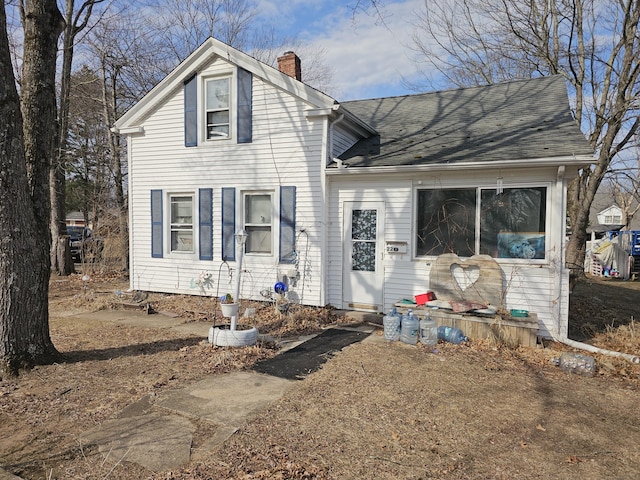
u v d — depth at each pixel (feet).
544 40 45.16
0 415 12.45
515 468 9.98
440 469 9.84
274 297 28.94
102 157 72.02
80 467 9.76
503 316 21.29
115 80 59.88
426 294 23.67
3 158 15.42
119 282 41.96
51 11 17.08
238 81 29.96
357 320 25.88
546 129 26.00
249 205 30.66
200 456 10.19
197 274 32.19
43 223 16.93
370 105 39.65
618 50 39.17
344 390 14.64
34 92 16.75
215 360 17.48
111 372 16.21
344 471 9.64
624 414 13.20
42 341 16.76
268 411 12.82
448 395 14.37
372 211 26.99
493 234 23.72
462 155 24.08
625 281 55.26
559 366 17.63
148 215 33.88
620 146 41.57
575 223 44.39
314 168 27.81
